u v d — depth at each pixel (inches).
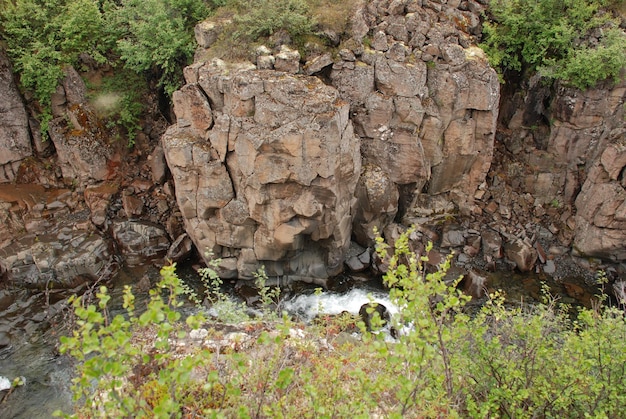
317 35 778.8
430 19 794.8
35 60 864.3
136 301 756.6
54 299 756.6
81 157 909.8
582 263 826.2
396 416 224.7
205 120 732.0
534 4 817.5
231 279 807.1
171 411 225.6
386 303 758.5
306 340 370.0
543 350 347.6
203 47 800.9
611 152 765.9
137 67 881.5
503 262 824.9
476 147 850.1
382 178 797.2
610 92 809.5
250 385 287.6
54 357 643.5
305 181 689.6
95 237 839.7
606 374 334.6
